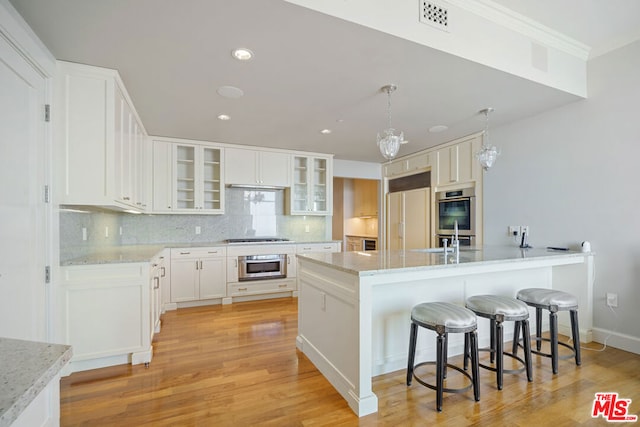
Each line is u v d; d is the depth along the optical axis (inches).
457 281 103.3
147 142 166.6
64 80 85.8
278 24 71.1
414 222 206.2
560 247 126.9
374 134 163.6
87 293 91.7
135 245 162.6
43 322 77.5
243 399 79.1
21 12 65.4
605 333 114.2
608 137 112.8
